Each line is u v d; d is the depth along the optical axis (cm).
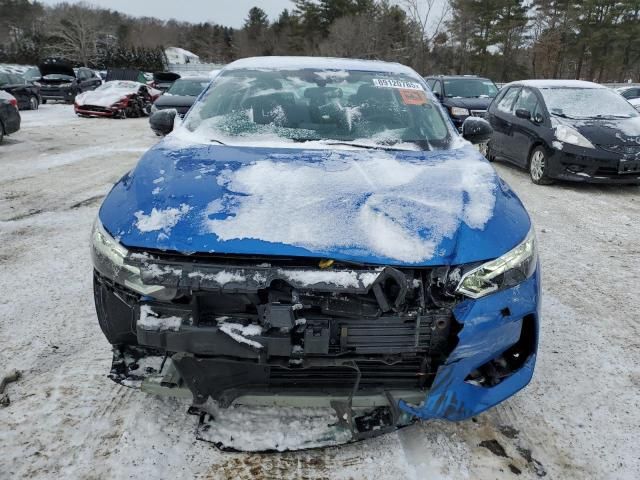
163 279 188
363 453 219
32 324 317
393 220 204
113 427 229
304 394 201
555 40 3653
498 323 201
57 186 673
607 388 271
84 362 278
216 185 223
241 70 368
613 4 4097
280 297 190
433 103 349
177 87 1456
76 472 204
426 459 217
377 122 316
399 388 204
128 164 843
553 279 413
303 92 340
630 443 233
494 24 3844
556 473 214
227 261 192
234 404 224
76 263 414
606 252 479
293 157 260
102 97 1705
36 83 2198
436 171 252
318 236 195
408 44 3133
